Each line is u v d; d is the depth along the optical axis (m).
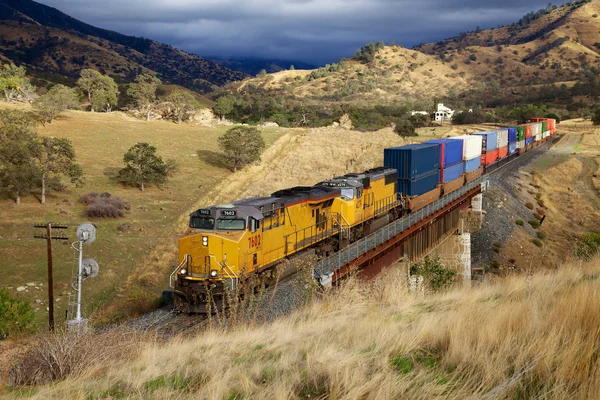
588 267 17.27
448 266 51.16
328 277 22.34
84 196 51.56
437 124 158.50
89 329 12.28
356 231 33.59
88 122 91.38
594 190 85.19
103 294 31.67
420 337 8.61
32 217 45.22
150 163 59.75
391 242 32.50
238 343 11.55
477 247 58.50
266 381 7.74
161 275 36.06
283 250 25.70
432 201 46.22
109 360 11.23
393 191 40.12
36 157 51.22
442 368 7.29
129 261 37.84
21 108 90.25
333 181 32.47
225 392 7.36
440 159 48.31
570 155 107.38
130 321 21.61
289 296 21.33
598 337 7.23
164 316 21.78
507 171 86.06
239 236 22.00
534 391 6.06
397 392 6.33
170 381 8.55
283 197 26.44
